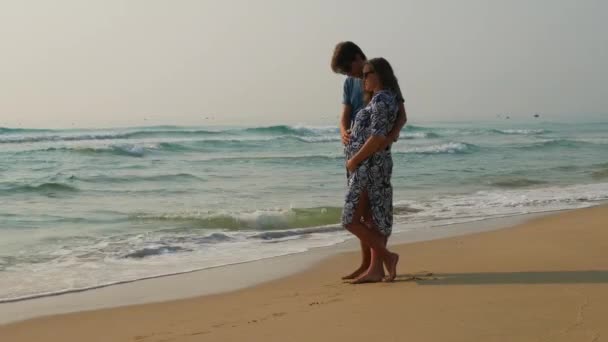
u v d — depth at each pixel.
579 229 7.40
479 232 7.84
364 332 3.21
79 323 4.18
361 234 4.54
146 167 19.84
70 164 20.72
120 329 3.95
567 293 3.82
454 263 5.41
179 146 29.66
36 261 6.57
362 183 4.45
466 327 3.16
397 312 3.56
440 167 19.52
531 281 4.28
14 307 4.70
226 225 9.02
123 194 13.02
